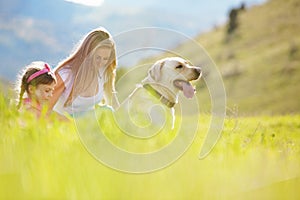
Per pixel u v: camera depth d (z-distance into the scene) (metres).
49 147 3.14
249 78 62.56
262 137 5.64
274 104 54.59
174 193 2.50
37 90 5.46
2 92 4.43
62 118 5.31
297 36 70.50
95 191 2.38
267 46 70.56
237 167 3.15
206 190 2.61
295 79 60.56
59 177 2.49
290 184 2.94
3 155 2.93
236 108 5.91
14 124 3.78
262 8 81.88
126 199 2.38
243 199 2.67
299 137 6.96
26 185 2.38
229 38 76.75
